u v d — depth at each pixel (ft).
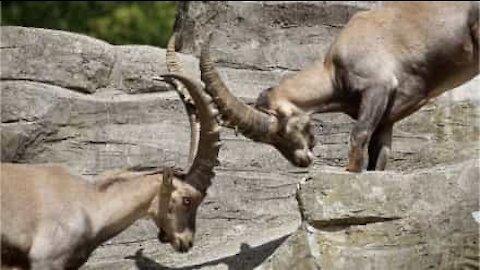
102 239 61.52
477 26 69.21
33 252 59.16
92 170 77.82
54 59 80.69
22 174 60.34
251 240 72.08
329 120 81.46
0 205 59.06
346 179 61.87
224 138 79.36
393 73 68.39
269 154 79.66
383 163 69.77
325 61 70.13
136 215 62.13
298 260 61.62
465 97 83.15
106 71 82.79
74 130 78.38
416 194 62.18
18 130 76.84
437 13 69.15
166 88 82.99
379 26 69.36
